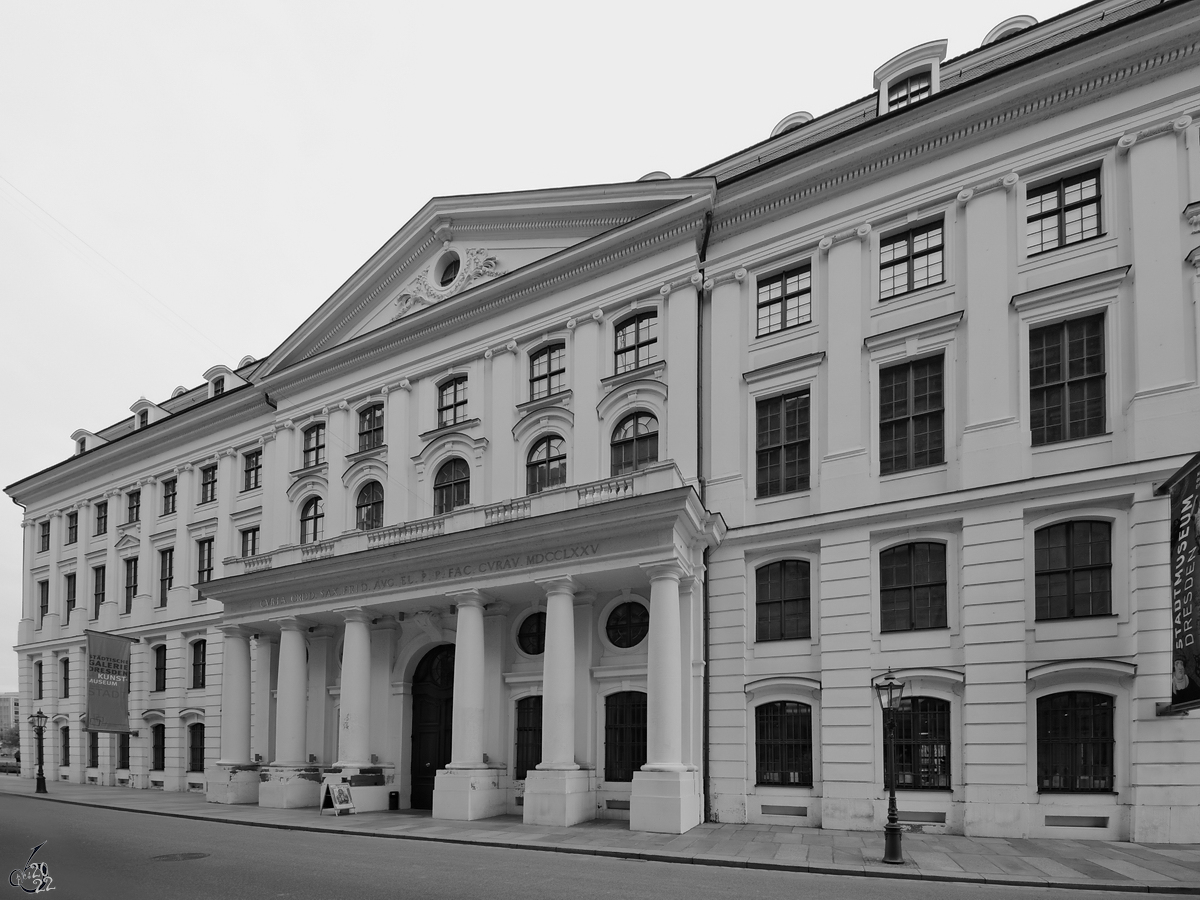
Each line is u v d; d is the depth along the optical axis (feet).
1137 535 59.52
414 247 104.73
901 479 70.33
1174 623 53.57
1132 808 57.36
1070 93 67.05
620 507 70.79
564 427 88.38
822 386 75.51
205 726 119.85
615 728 78.48
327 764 97.50
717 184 81.76
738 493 77.61
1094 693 60.08
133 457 140.97
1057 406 64.95
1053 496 63.16
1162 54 63.67
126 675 128.26
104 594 143.95
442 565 82.64
